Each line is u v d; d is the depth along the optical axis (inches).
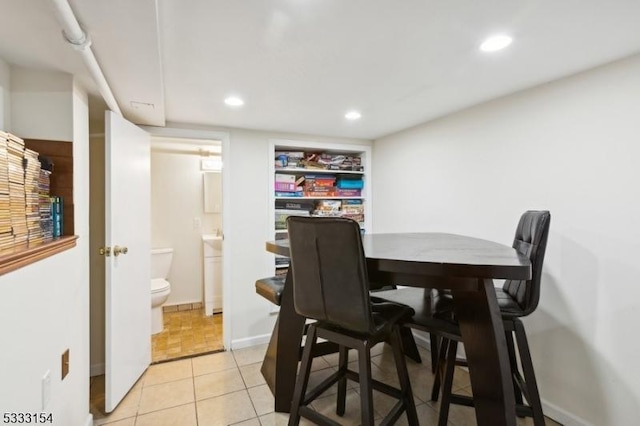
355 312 50.4
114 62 57.9
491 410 47.0
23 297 43.9
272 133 124.9
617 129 64.8
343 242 48.6
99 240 96.8
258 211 122.0
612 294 65.5
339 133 130.2
